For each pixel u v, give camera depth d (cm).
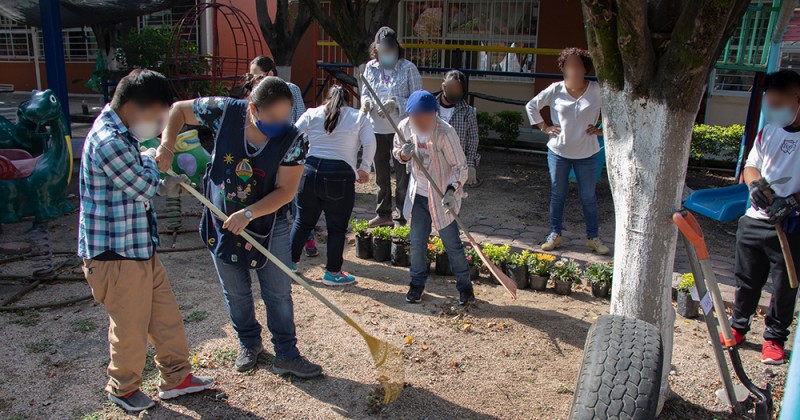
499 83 1345
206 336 423
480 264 556
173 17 1767
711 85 1188
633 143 318
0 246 587
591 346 243
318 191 493
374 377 379
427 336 434
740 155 933
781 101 370
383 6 843
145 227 314
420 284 488
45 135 731
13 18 1155
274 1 1670
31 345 404
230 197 335
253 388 362
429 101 418
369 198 831
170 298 341
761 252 402
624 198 328
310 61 1616
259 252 344
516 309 486
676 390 373
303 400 353
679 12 299
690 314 484
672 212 317
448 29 1356
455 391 367
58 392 352
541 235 688
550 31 1263
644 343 239
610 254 620
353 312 470
